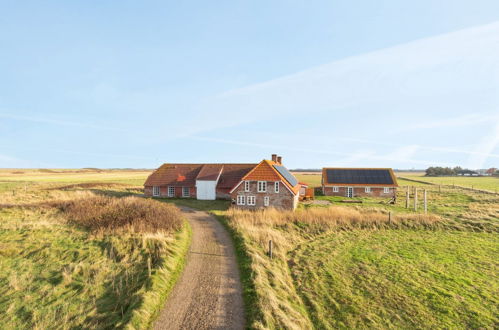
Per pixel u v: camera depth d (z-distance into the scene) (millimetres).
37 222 22234
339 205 38062
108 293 12281
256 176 33844
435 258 18297
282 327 9914
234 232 21797
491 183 71812
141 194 48062
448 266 16984
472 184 68438
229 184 43219
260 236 20844
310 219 26609
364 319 11492
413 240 22297
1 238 18391
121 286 12680
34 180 67938
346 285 14477
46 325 10062
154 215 23469
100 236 19250
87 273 13992
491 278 15336
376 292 13727
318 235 23859
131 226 20875
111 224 21266
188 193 44875
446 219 27359
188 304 11273
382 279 15156
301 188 46125
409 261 17750
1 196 34781
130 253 16438
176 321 10102
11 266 14711
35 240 18188
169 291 12367
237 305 11273
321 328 10883
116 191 48938
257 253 17094
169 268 14320
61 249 16922
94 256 16078
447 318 11586
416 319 11523
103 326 9797
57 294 12234
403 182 77750
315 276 15516
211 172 45562
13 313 10875
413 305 12562
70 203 28734
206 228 23859
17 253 16203
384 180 47844
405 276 15523
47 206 28109
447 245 20969
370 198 45812
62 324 10109
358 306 12445
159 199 42906
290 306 11836
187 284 13086
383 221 26875
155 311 10680
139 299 11031
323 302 12836
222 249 18203
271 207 32000
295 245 21281
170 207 27500
